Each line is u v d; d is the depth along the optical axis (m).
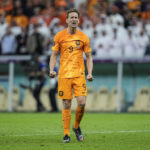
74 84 24.30
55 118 45.16
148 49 61.06
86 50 24.84
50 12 66.38
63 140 24.05
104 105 60.06
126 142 24.08
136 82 60.00
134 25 63.78
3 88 63.19
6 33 64.06
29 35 62.12
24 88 59.28
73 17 24.39
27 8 71.00
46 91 61.59
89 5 72.06
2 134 28.92
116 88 60.41
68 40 24.52
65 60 24.48
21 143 23.48
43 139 25.80
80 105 24.23
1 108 62.72
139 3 67.12
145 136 27.70
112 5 66.25
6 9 71.25
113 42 62.19
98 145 22.50
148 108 58.31
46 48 61.50
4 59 61.62
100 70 61.03
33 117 46.72
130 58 58.19
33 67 58.91
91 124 37.78
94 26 64.12
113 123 38.84
